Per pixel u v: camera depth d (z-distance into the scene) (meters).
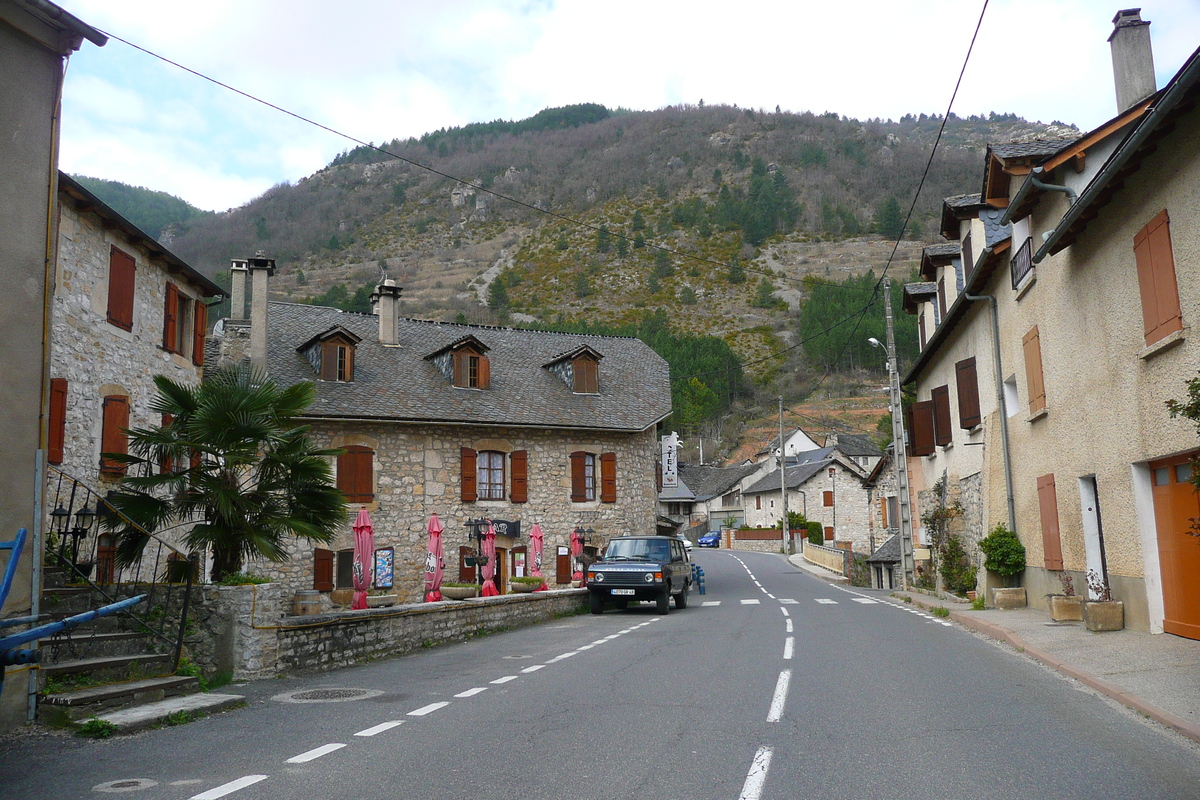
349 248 186.75
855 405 102.75
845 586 33.88
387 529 25.89
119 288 16.33
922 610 20.02
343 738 7.22
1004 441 18.58
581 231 182.12
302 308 31.09
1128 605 12.45
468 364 29.48
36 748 7.03
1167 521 11.43
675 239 168.25
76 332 14.87
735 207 169.12
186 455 12.70
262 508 12.31
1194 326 9.84
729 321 132.75
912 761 6.18
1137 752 6.39
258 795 5.49
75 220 14.91
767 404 107.38
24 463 8.24
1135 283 11.45
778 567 47.84
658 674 10.66
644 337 110.94
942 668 10.73
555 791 5.50
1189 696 8.08
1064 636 12.52
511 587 22.17
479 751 6.62
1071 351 14.16
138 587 11.62
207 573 16.80
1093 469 13.45
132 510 11.71
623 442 31.11
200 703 8.69
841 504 70.81
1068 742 6.73
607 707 8.44
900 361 81.56
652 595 21.55
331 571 24.69
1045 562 16.27
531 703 8.77
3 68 8.47
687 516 87.75
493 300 150.12
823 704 8.41
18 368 8.27
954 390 23.45
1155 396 11.00
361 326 31.31
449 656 13.54
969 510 22.00
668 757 6.36
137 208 192.25
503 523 27.77
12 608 7.95
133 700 8.59
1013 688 9.20
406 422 26.31
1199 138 9.44
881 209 148.62
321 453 12.91
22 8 8.53
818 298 111.19
